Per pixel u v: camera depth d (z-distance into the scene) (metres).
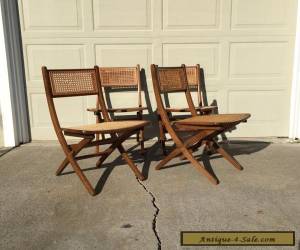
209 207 2.03
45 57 3.53
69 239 1.71
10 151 3.38
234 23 3.47
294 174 2.58
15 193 2.31
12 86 3.49
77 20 3.46
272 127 3.68
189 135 3.68
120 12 3.45
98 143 2.45
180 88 3.03
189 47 3.52
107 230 1.79
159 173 2.66
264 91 3.61
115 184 2.44
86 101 3.61
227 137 3.69
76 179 2.56
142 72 3.56
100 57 3.53
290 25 3.46
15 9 3.42
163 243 1.65
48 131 3.68
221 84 3.59
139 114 3.26
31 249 1.62
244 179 2.49
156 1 3.43
